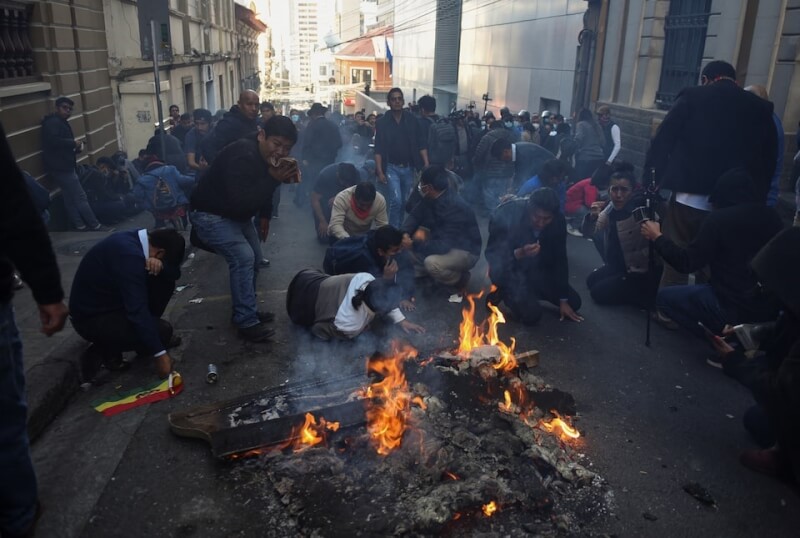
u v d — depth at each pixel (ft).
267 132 13.66
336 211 18.95
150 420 11.16
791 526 9.05
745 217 13.00
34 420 10.39
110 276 11.84
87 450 10.24
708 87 15.99
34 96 25.12
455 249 18.06
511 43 60.70
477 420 10.81
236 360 13.60
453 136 29.99
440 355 12.78
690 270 13.44
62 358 12.00
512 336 15.60
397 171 25.27
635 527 8.91
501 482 9.32
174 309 16.58
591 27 39.91
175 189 25.79
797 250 9.48
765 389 9.70
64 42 27.84
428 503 8.77
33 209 6.11
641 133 31.96
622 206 17.19
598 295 18.01
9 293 6.17
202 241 14.38
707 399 12.66
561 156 33.06
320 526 8.57
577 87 44.32
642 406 12.32
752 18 24.09
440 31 92.99
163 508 8.98
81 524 8.61
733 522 9.10
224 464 9.93
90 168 28.55
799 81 22.03
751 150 15.89
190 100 59.21
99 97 32.48
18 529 6.72
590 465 10.30
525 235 16.25
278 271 20.63
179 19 53.42
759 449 10.87
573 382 13.25
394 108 24.76
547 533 8.64
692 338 15.72
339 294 14.14
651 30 31.58
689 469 10.30
